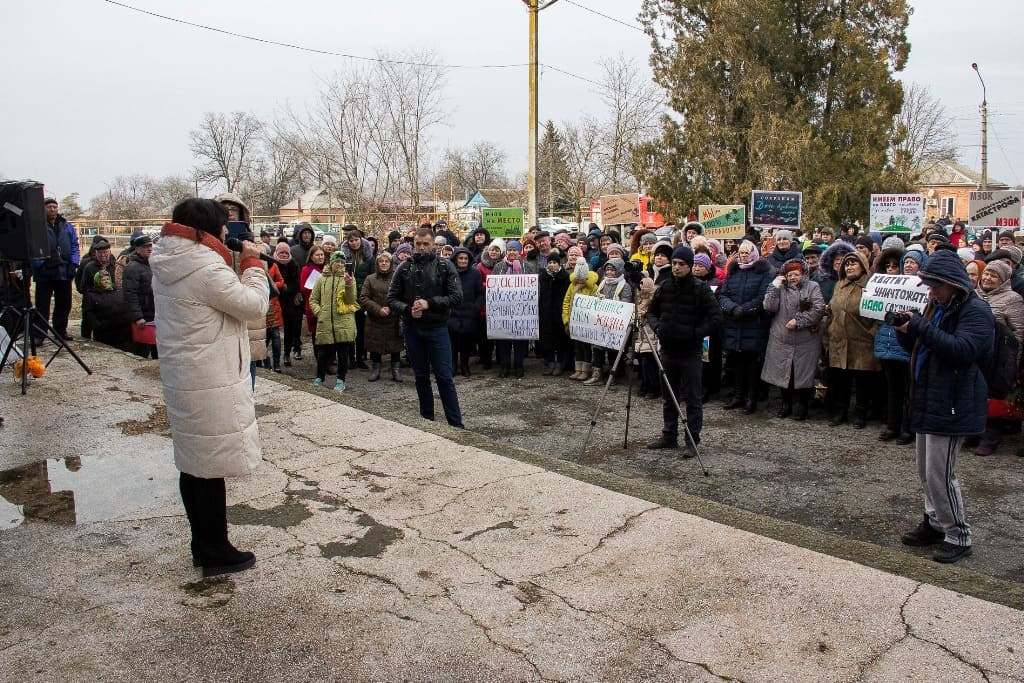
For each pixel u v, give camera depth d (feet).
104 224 121.08
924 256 27.63
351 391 32.04
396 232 44.96
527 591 11.75
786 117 73.87
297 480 16.69
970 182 216.33
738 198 74.90
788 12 76.48
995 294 22.08
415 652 10.19
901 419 23.70
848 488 19.62
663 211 80.53
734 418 27.17
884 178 72.49
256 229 121.08
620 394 31.01
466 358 35.12
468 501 15.37
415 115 103.24
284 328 36.68
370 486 16.26
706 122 78.07
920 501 18.62
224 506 12.34
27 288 24.47
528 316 33.32
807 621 10.81
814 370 26.03
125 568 12.69
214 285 11.07
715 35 77.61
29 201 23.57
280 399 23.80
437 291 24.13
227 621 11.00
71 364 28.68
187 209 11.26
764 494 19.29
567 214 173.78
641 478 20.66
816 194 70.54
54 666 9.90
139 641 10.49
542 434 25.14
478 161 221.66
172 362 11.39
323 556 13.02
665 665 9.83
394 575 12.31
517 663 9.92
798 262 25.91
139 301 32.55
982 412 14.44
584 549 13.16
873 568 12.42
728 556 12.84
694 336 21.95
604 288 31.63
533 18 63.31
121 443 19.38
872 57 74.33
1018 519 17.35
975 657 9.90
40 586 12.08
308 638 10.54
